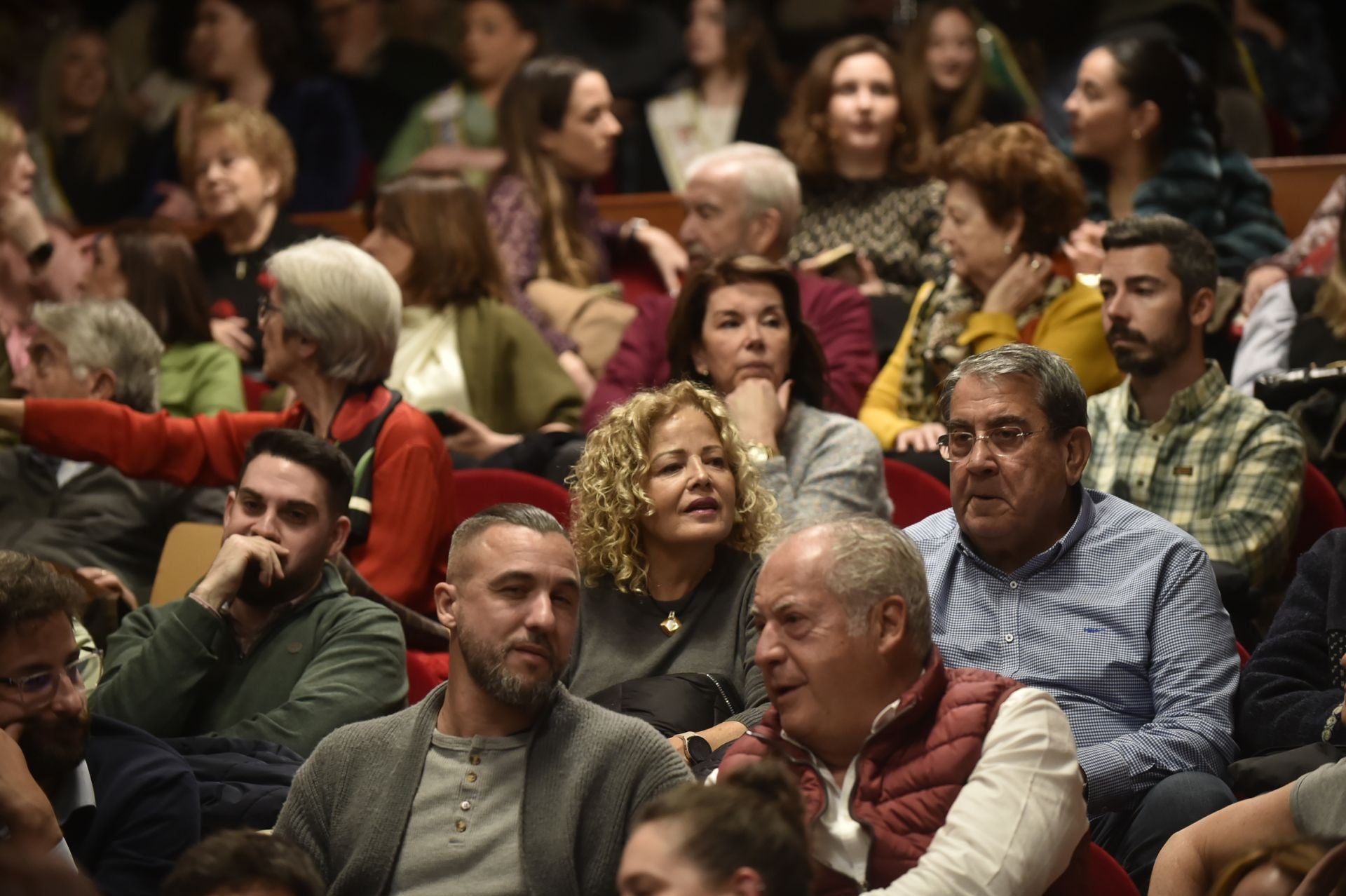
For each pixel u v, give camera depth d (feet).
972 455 27.86
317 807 23.66
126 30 68.85
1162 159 47.91
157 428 37.60
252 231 52.19
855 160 50.78
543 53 65.82
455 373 45.50
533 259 51.75
